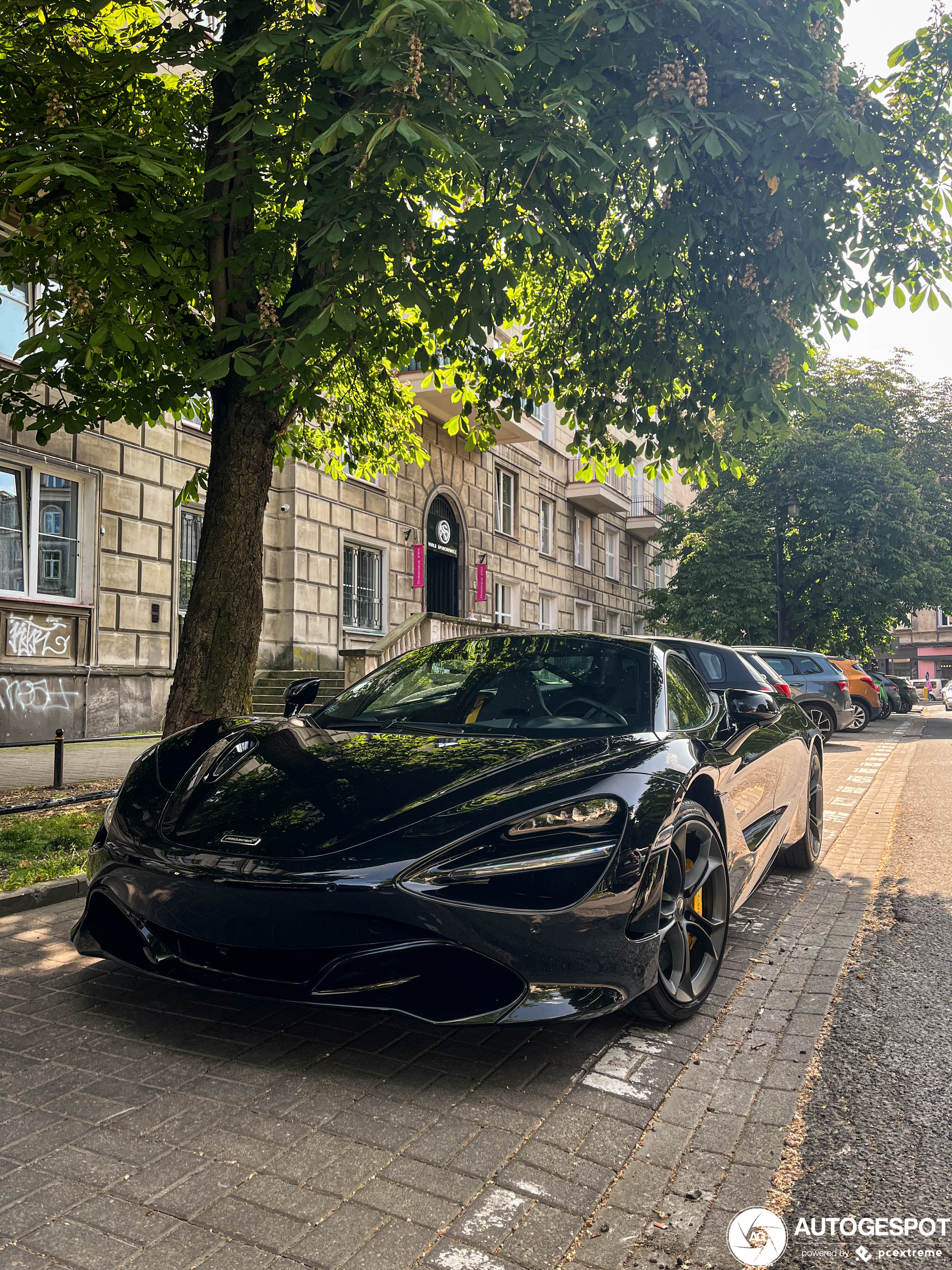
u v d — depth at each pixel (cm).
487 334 526
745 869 369
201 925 247
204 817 276
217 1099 226
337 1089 233
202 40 484
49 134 455
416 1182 191
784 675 1483
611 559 3127
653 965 261
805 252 549
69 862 462
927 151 566
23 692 1059
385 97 391
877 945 376
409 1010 235
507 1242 171
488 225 434
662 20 455
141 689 1225
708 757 328
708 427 725
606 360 739
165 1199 182
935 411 2902
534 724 336
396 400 915
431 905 230
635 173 562
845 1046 271
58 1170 192
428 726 347
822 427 2534
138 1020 278
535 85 480
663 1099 234
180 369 573
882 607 2511
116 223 443
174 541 1282
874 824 705
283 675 1422
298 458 910
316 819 262
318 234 417
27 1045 257
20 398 590
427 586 1969
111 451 1184
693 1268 165
